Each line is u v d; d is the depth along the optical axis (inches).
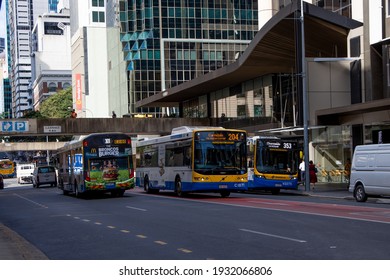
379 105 1439.5
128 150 1478.8
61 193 1935.3
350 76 1820.9
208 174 1304.1
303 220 765.3
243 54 2060.8
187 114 3120.1
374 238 576.4
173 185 1438.2
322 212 888.9
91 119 2625.5
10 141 5103.3
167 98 3034.0
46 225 839.1
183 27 4542.3
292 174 1600.6
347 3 1875.0
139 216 903.1
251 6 4621.1
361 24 1756.9
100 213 998.4
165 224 768.3
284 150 1611.7
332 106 1819.6
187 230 690.2
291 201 1212.5
